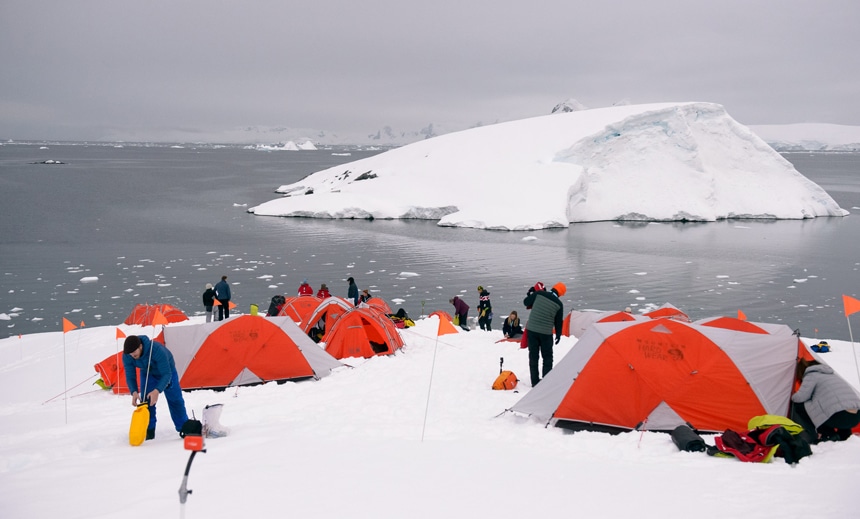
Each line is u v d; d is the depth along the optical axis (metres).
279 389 11.56
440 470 6.09
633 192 69.69
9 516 4.68
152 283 34.19
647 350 8.49
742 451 6.73
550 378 9.02
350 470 6.00
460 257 42.81
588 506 5.07
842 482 5.59
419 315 28.00
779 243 49.97
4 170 129.00
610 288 33.22
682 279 35.59
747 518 4.73
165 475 5.79
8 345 20.27
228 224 58.53
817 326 26.25
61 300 30.64
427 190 70.19
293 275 36.56
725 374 8.23
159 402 10.93
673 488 5.56
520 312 28.61
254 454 6.68
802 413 7.91
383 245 47.84
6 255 41.62
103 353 16.84
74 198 77.44
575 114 87.50
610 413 8.29
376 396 10.48
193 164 180.50
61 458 6.71
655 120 72.88
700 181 70.56
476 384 11.11
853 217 70.62
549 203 63.12
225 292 21.42
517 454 6.86
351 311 14.65
